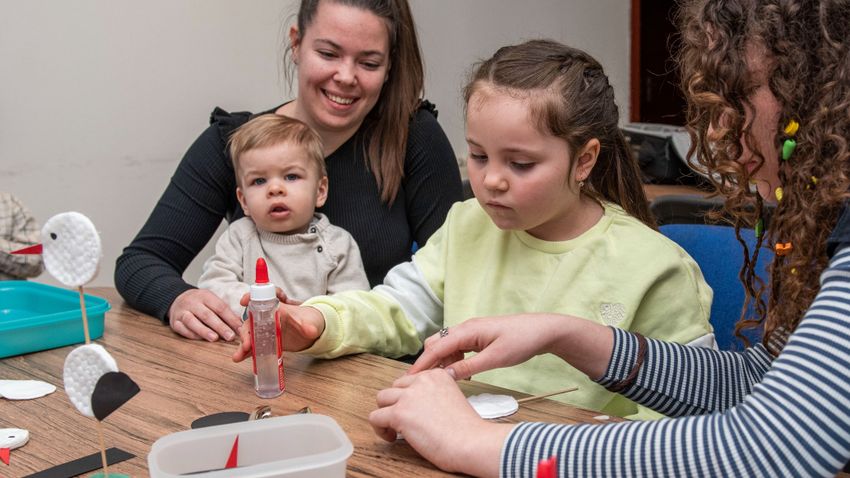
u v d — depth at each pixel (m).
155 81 2.73
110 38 2.62
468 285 1.37
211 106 2.88
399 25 1.74
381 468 0.85
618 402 1.26
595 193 1.34
